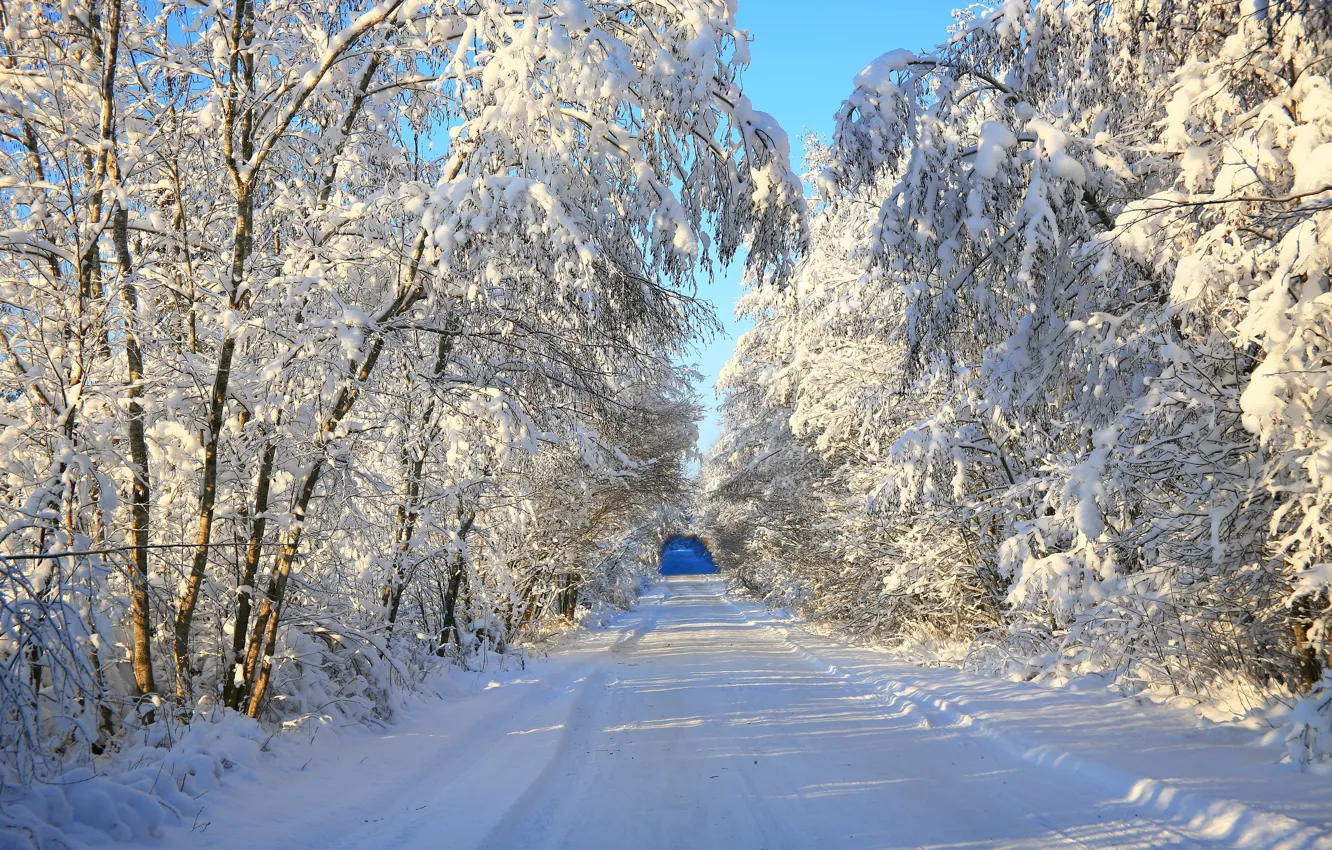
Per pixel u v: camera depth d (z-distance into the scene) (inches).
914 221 346.6
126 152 291.4
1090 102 355.6
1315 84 260.5
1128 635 344.8
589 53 295.3
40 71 284.0
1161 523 318.7
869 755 307.3
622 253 319.9
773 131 316.2
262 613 311.7
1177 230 287.1
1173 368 296.5
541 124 301.3
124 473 298.5
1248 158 264.5
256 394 311.0
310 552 355.6
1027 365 348.8
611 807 245.1
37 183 273.0
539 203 282.4
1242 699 312.8
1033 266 327.3
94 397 278.4
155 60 306.8
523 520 703.1
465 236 290.5
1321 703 244.4
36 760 219.5
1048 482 390.3
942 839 204.4
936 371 456.8
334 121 350.9
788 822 224.5
